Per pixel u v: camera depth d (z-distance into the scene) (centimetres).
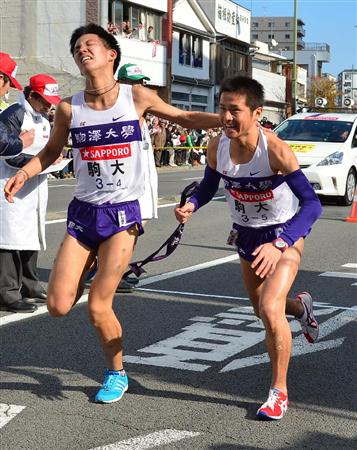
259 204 479
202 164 3497
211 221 1404
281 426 443
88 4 3628
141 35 4031
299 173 453
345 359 577
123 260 470
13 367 550
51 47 3700
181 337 630
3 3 3750
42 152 491
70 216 477
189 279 874
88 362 563
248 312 718
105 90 460
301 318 550
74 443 415
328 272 926
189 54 4769
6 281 705
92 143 464
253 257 496
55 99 682
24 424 443
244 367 553
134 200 474
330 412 468
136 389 504
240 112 443
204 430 436
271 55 7306
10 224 696
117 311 717
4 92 670
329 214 1531
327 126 1755
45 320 679
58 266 466
